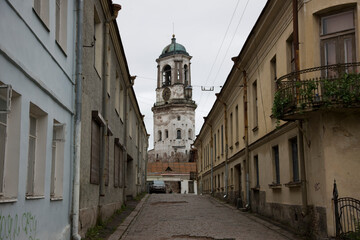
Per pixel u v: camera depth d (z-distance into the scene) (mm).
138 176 35344
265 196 17875
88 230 11695
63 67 9406
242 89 22562
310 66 11930
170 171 73125
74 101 10359
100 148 14289
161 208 23344
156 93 89125
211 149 37312
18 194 6480
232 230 13969
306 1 12227
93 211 12625
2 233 5766
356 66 11070
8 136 6555
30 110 7773
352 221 10695
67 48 9758
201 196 37062
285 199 14820
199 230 13961
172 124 85812
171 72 87312
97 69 14219
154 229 14297
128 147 25547
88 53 11875
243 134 22547
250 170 21047
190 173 69438
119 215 17922
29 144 7828
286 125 14414
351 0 11414
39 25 7578
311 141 12078
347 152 11133
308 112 11281
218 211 21328
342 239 10305
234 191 25641
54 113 8695
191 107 86812
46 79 8109
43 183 7965
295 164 14133
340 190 11023
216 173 34906
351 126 11203
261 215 18500
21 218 6602
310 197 12297
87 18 11797
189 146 85750
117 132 19375
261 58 18125
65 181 9547
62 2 9727
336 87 10625
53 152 9203
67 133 9836
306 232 12461
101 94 14508
